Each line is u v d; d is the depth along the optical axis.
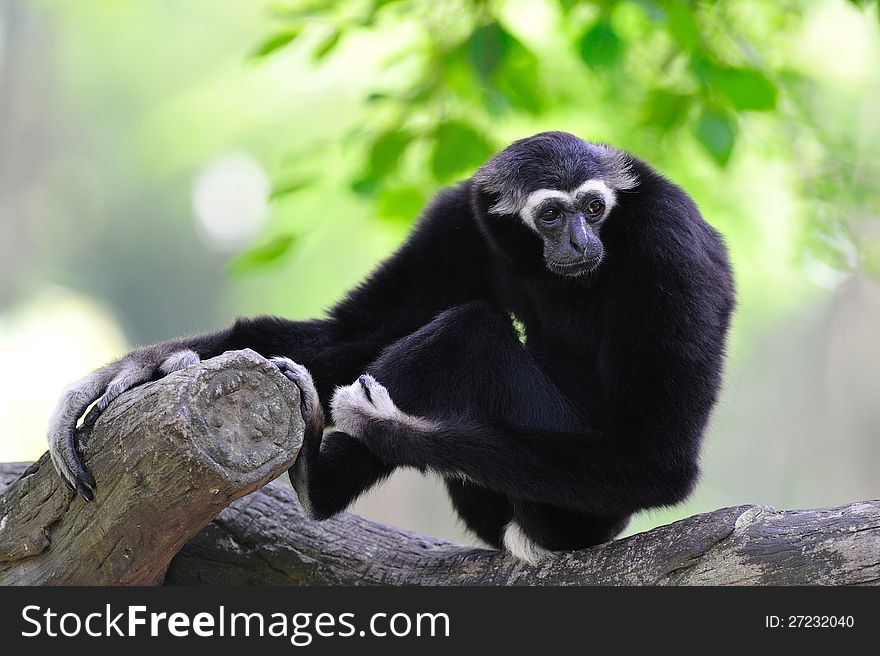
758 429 55.19
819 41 25.06
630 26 18.70
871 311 45.28
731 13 18.34
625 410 12.64
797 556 10.70
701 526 11.40
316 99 51.72
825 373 51.94
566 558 12.34
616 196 13.39
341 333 14.25
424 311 14.85
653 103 17.64
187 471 9.91
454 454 12.08
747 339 42.88
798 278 23.20
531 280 14.23
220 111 54.69
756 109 15.95
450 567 13.03
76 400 11.34
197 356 12.36
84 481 10.60
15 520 11.23
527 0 20.23
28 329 45.62
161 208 64.12
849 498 48.38
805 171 19.73
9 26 61.97
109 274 64.69
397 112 18.16
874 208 19.64
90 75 62.38
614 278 13.36
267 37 17.67
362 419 12.22
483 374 12.57
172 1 59.03
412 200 17.70
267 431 10.22
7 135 61.97
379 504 49.19
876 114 30.89
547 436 12.38
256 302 60.44
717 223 20.22
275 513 13.84
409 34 18.78
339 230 45.12
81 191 63.00
